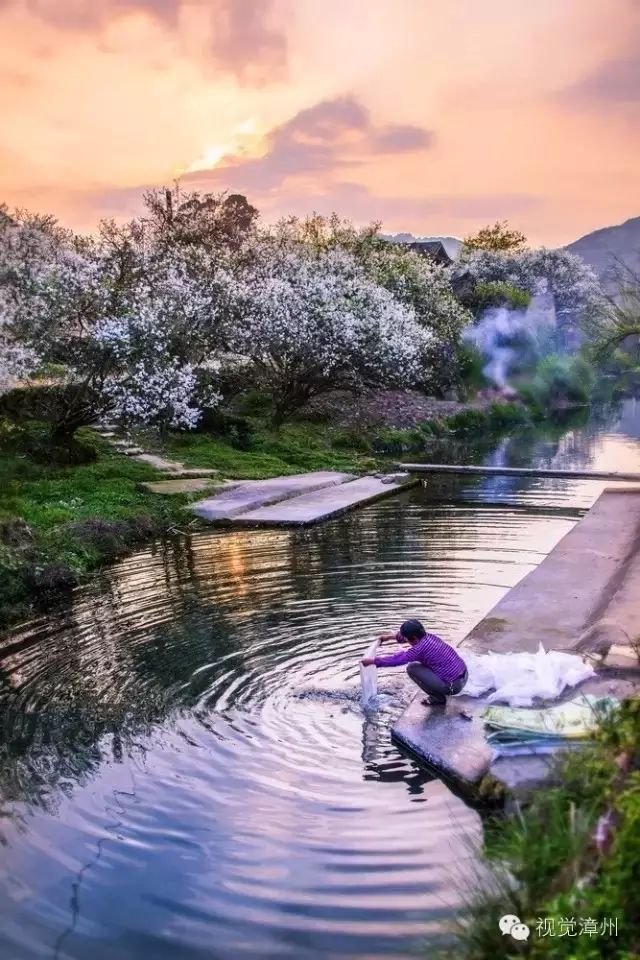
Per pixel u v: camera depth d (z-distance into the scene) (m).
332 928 4.40
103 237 23.19
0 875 4.95
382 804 5.52
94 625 9.51
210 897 4.70
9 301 16.52
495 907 3.89
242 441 22.23
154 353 17.17
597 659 6.96
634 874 3.33
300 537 13.69
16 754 6.46
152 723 6.88
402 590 10.26
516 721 5.74
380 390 29.59
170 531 14.32
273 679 7.62
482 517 15.04
